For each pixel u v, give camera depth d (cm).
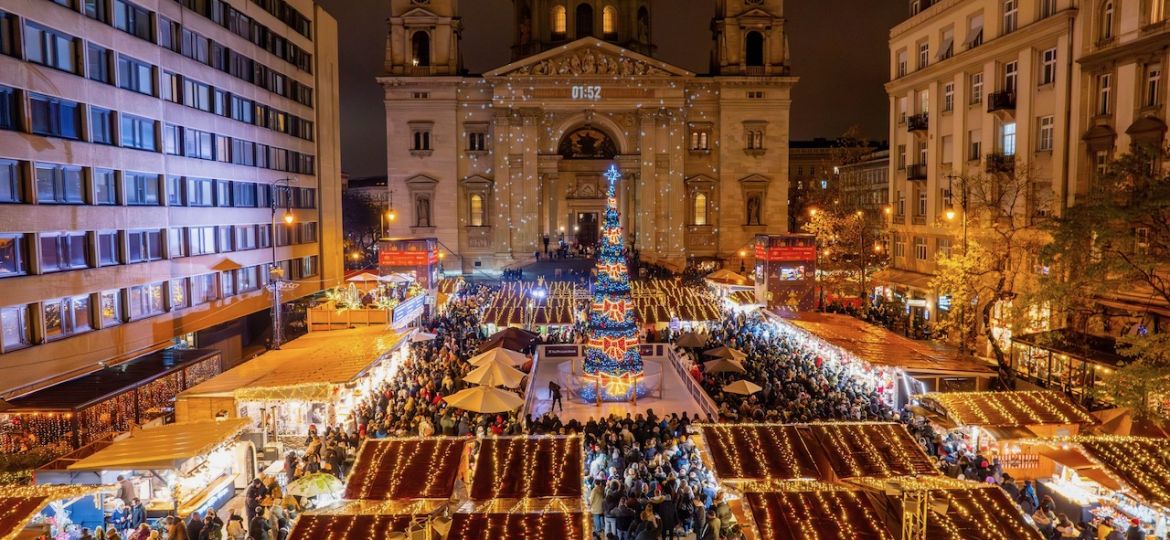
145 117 3866
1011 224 3631
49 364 3103
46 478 2017
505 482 1591
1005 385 3123
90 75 3419
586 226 8669
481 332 4575
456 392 2888
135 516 1928
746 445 1767
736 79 8112
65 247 3256
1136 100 3294
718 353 3256
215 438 2055
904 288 5375
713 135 8312
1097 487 2081
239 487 2353
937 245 5053
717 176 8312
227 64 4784
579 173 8575
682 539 1845
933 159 5094
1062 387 3108
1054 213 3831
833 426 1845
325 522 1405
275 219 5478
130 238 3725
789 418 2558
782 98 8181
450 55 8056
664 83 8062
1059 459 2075
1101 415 2242
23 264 3019
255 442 2658
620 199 8588
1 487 1738
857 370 3322
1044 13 3994
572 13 9162
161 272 3988
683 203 8281
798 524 1403
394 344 3195
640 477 2020
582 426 2720
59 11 3197
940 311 4922
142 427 2509
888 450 1741
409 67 8056
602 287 3394
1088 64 3588
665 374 3950
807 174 13475
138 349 3725
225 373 2797
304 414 2756
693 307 4872
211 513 1864
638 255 7931
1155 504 1677
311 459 2208
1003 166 4253
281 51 5634
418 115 8019
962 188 4062
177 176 4191
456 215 8100
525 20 9381
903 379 2862
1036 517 1822
